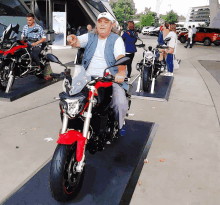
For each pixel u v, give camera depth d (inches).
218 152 138.5
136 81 292.8
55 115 182.2
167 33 339.0
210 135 159.3
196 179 113.6
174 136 156.3
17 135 148.9
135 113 194.1
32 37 246.4
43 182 106.3
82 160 93.0
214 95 251.4
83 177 105.6
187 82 307.6
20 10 533.6
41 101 211.6
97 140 107.1
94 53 111.9
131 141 146.3
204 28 910.4
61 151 88.6
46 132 154.3
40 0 633.0
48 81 272.8
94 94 95.5
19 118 173.9
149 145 142.9
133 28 291.6
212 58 565.9
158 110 201.9
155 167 121.7
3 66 222.5
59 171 86.2
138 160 126.3
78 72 95.6
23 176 111.6
